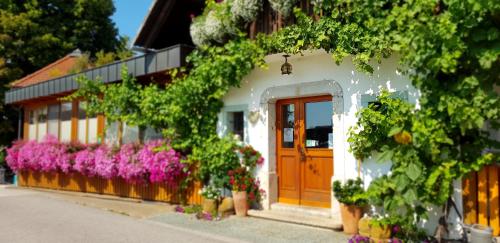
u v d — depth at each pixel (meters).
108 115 10.75
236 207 7.98
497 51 5.00
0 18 20.06
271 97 8.12
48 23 22.14
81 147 12.25
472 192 5.62
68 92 12.62
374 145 6.33
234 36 8.63
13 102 15.24
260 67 7.95
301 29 6.93
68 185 12.94
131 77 10.28
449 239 5.64
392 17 5.94
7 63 20.38
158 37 11.51
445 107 5.36
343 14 6.61
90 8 23.58
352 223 6.35
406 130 5.74
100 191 11.81
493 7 4.82
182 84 8.86
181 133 9.27
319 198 7.54
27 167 14.16
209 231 6.96
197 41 9.02
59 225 7.64
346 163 6.91
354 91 6.87
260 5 8.09
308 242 6.05
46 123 14.52
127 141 11.30
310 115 7.82
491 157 5.24
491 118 5.19
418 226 5.98
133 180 10.24
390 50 6.09
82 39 23.52
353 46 6.39
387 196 5.77
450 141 5.35
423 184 5.54
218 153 8.40
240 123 8.88
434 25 5.38
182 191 9.49
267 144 8.15
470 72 5.34
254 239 6.33
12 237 6.68
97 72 11.47
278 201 8.18
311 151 7.72
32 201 10.95
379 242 5.62
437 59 5.26
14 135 20.11
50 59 21.88
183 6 10.82
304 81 7.62
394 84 6.36
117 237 6.63
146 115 9.78
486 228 5.17
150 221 7.96
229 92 8.90
